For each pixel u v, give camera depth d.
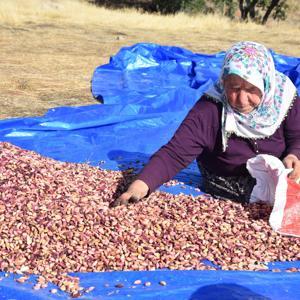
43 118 3.21
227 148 2.08
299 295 1.50
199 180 2.43
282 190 1.91
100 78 4.59
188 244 1.76
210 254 1.72
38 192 1.93
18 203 1.85
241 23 11.56
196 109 2.08
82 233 1.75
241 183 2.12
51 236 1.73
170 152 2.02
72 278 1.55
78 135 3.02
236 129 2.05
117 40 7.54
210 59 5.50
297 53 7.26
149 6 15.49
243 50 1.92
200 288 1.52
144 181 1.96
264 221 1.95
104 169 2.47
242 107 1.99
